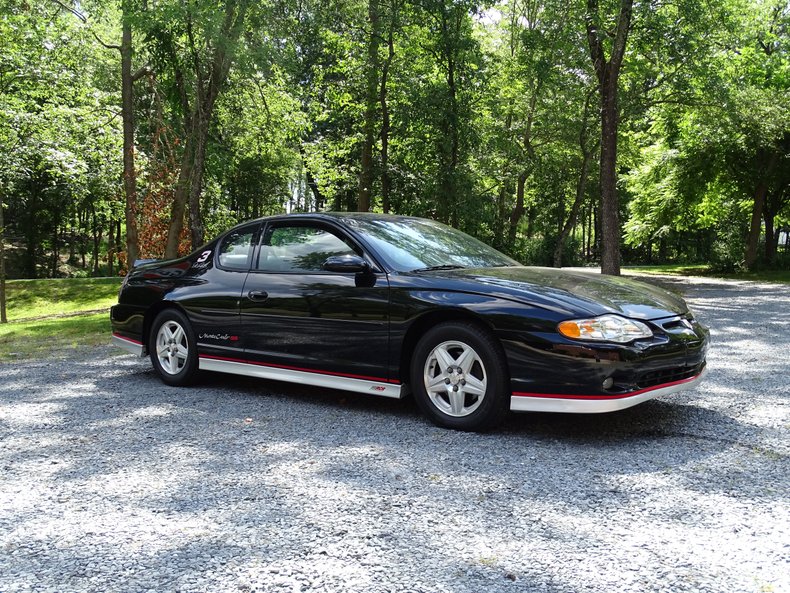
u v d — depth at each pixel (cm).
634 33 1623
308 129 1992
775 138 2498
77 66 1858
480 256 485
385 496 283
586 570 213
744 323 950
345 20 1884
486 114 2502
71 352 792
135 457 346
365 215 493
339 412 439
